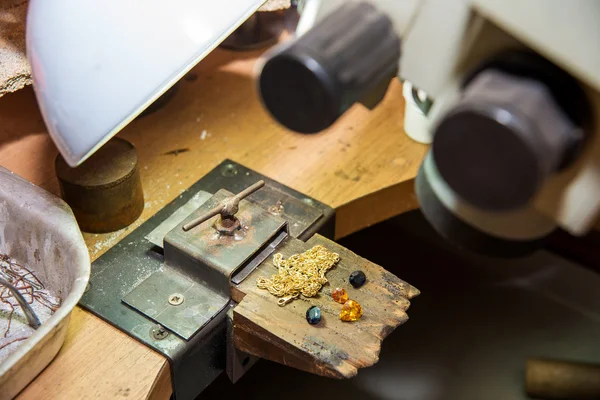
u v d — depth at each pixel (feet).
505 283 2.94
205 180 2.16
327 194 2.15
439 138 0.95
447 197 1.16
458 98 0.99
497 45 1.00
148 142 2.28
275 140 2.30
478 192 0.95
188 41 1.51
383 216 2.25
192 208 2.01
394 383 2.75
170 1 1.50
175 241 1.88
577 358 2.75
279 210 2.05
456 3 1.01
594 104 0.94
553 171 0.95
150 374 1.75
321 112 1.00
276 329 1.74
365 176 2.20
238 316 1.78
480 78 0.98
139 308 1.85
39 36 1.51
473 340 2.82
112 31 1.47
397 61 1.08
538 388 2.60
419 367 2.78
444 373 2.76
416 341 2.83
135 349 1.79
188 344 1.80
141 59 1.48
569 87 0.95
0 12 2.09
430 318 2.88
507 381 2.72
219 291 1.87
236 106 2.40
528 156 0.89
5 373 1.59
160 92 1.50
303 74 0.98
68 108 1.48
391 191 2.20
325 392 2.75
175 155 2.25
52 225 1.84
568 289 2.89
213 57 2.54
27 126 2.28
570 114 0.95
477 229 1.16
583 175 0.99
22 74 2.00
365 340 1.73
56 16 1.49
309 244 1.93
